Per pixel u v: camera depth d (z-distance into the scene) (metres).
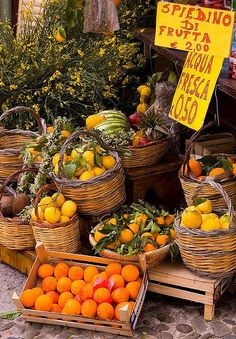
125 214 3.56
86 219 3.69
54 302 3.29
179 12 3.34
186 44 3.36
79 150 3.54
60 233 3.46
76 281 3.30
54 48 4.60
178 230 3.22
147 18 5.00
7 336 3.26
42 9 4.98
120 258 3.31
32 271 3.37
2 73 4.57
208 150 4.06
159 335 3.21
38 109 4.52
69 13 3.96
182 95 3.59
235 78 3.35
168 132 4.01
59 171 3.47
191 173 3.55
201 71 3.44
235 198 3.48
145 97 4.41
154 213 3.51
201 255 3.19
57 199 3.51
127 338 3.18
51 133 3.72
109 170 3.51
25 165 3.81
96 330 3.21
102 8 3.69
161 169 3.94
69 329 3.26
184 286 3.30
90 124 4.04
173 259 3.33
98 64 4.69
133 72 5.05
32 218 3.53
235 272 3.36
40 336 3.23
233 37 3.31
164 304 3.46
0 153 3.96
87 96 4.74
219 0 3.55
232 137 4.25
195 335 3.21
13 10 5.44
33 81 4.64
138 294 3.19
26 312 3.26
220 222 3.21
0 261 3.94
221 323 3.29
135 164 3.88
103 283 3.21
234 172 3.53
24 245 3.69
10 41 4.67
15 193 3.91
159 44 3.45
